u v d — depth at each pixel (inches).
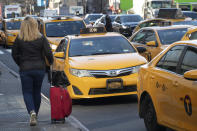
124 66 476.1
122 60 486.6
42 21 873.5
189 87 275.4
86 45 535.5
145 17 2218.3
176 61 308.7
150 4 2186.3
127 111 434.9
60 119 371.2
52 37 829.2
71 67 482.9
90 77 471.2
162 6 2174.0
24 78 362.9
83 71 474.3
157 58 338.3
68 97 372.8
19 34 362.9
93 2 3430.1
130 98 510.0
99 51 525.7
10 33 1344.7
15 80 662.5
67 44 541.3
